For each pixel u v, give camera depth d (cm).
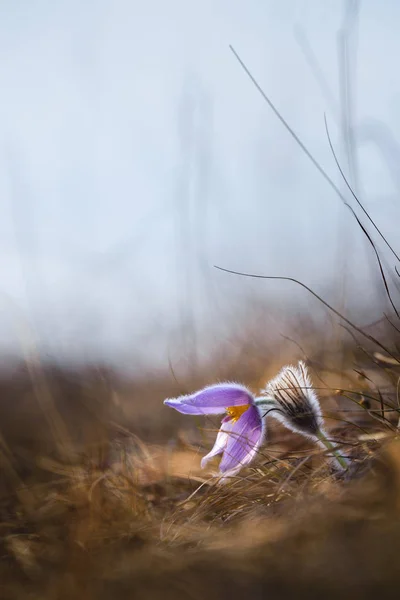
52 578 60
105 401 83
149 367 98
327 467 67
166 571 59
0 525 66
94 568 60
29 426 82
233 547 61
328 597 57
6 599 60
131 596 58
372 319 84
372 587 57
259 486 68
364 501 62
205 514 67
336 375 77
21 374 95
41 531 65
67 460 73
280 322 91
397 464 63
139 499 68
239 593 58
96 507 66
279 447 74
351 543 59
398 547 58
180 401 69
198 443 77
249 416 69
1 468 72
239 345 90
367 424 72
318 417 69
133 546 63
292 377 69
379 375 75
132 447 75
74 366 89
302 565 58
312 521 61
